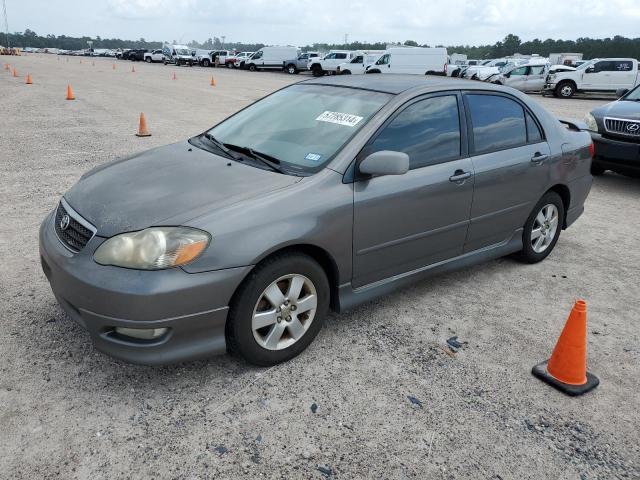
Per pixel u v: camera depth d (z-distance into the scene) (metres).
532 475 2.55
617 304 4.32
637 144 7.66
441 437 2.75
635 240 5.85
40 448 2.54
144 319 2.70
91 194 3.27
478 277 4.71
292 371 3.21
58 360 3.19
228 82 28.55
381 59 35.47
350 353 3.43
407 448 2.67
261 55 45.28
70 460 2.48
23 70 34.81
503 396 3.10
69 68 41.06
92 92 20.27
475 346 3.60
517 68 27.50
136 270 2.72
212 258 2.79
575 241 5.76
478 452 2.67
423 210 3.73
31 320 3.60
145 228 2.81
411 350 3.51
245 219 2.91
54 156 8.65
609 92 25.05
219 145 3.87
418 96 3.82
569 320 3.17
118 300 2.69
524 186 4.51
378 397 3.03
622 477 2.56
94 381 3.03
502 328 3.85
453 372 3.30
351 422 2.82
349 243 3.36
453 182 3.88
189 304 2.77
